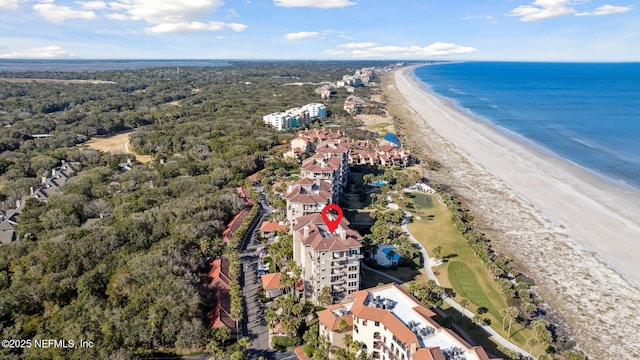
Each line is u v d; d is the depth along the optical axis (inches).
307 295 4776.1
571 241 6259.8
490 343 4079.7
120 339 3828.7
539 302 4761.3
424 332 3415.4
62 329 3838.6
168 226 5846.5
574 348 4077.3
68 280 4488.2
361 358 3563.0
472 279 5211.6
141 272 4515.3
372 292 3988.7
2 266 4918.8
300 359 3841.0
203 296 4443.9
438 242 6176.2
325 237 4741.6
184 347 3890.3
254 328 4281.5
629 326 4426.7
